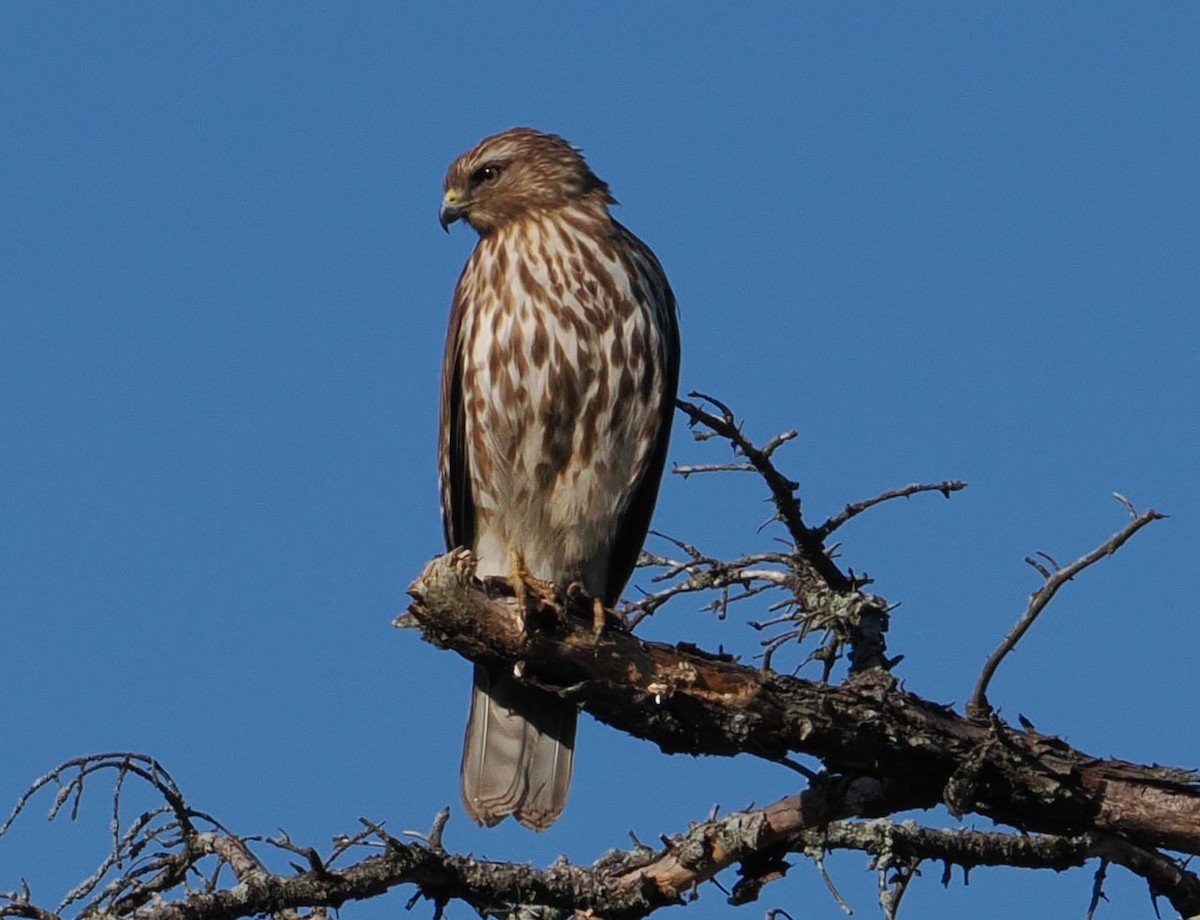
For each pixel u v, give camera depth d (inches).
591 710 417.7
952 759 408.5
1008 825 421.1
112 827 385.7
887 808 421.1
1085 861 426.9
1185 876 420.5
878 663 485.4
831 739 407.2
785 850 429.7
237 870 389.4
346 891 391.9
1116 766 409.4
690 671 407.8
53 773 377.1
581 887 415.8
